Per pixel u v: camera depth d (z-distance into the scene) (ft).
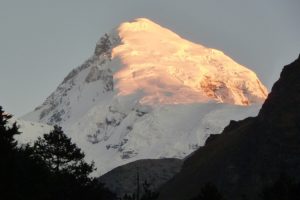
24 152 517.96
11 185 459.73
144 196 537.24
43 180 495.00
